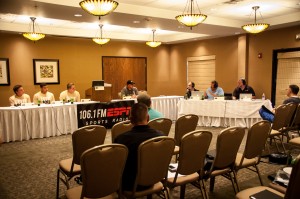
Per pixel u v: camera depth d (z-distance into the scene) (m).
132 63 9.77
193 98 7.05
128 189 2.13
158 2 5.20
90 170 1.83
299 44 6.69
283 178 2.06
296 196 1.42
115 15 5.39
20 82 7.76
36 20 6.73
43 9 4.80
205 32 7.63
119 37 8.88
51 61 8.21
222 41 8.56
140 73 9.97
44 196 3.01
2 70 7.46
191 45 9.60
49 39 8.15
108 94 6.48
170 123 3.40
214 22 6.46
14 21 6.88
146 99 3.35
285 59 7.07
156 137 2.06
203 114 6.76
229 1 5.14
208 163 2.57
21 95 6.21
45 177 3.57
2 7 4.64
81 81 8.79
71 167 2.61
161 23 6.31
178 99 7.83
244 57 7.86
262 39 7.54
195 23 4.42
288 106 4.14
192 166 2.35
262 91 7.65
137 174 2.02
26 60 7.81
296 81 6.88
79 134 2.59
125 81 9.66
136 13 5.36
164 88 10.45
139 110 2.17
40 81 8.06
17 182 3.41
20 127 5.47
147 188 2.18
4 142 5.36
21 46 7.70
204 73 9.28
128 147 2.09
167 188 2.29
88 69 8.90
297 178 1.39
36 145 5.17
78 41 8.66
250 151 2.65
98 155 1.83
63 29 7.88
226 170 2.63
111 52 9.30
